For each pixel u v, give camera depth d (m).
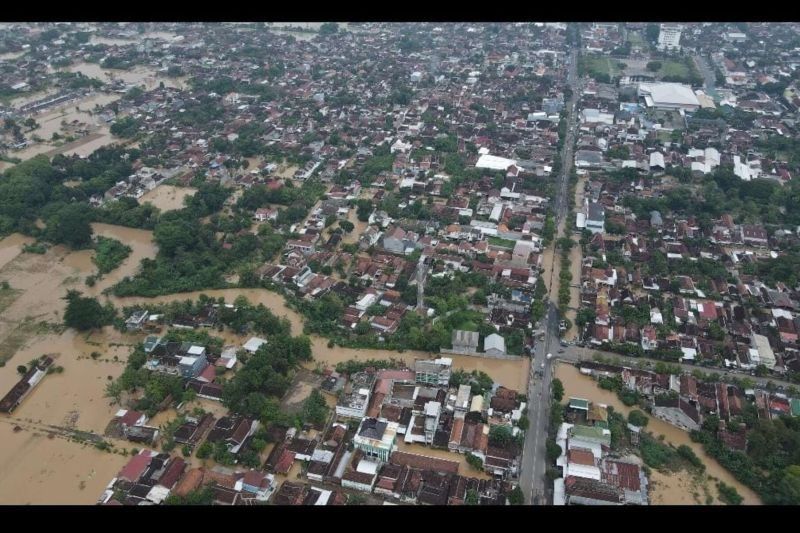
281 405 175.50
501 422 166.38
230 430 162.75
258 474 150.12
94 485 153.50
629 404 174.88
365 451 158.12
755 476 151.00
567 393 181.00
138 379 181.00
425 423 164.62
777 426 161.38
